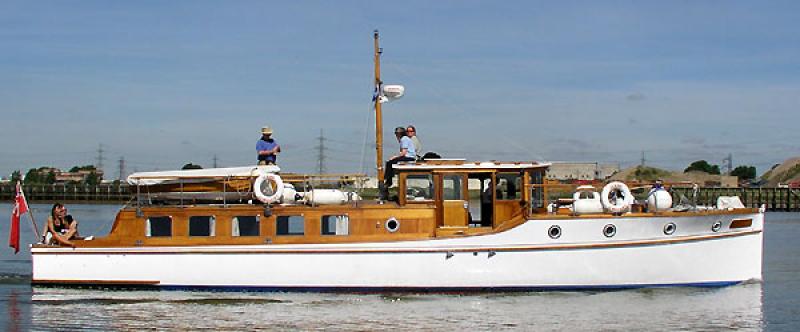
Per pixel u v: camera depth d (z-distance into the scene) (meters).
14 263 31.78
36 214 69.00
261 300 22.00
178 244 22.61
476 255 21.94
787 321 20.02
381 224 22.19
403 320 20.05
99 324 19.92
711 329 19.33
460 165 22.31
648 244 22.12
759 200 86.50
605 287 22.22
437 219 22.36
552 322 19.86
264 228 22.48
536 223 21.86
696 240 22.36
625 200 21.98
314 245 22.22
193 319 20.27
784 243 42.75
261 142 23.62
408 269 22.00
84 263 22.95
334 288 22.23
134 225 22.84
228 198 23.08
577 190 22.89
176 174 23.16
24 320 20.27
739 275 22.83
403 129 23.59
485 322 19.88
